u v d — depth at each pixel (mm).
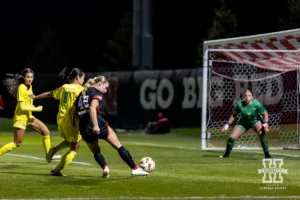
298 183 25516
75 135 27188
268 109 65500
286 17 91125
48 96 30203
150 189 23188
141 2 86312
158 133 78125
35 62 116938
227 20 96625
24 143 55688
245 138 59375
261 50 47906
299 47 47656
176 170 31141
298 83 51469
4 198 20891
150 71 81500
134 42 86938
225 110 69812
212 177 27703
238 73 68562
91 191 22594
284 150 49250
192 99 77125
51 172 27406
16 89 32500
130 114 82875
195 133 76688
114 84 84062
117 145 26406
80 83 28219
